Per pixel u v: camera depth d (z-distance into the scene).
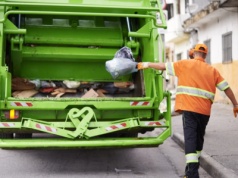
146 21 9.35
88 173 8.64
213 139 10.81
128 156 10.00
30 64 9.71
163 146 11.09
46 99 8.44
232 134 11.42
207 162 8.86
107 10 9.03
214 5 17.97
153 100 8.70
